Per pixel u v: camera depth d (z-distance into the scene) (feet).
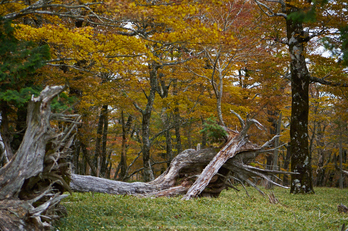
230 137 41.65
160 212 26.45
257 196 45.96
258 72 63.31
